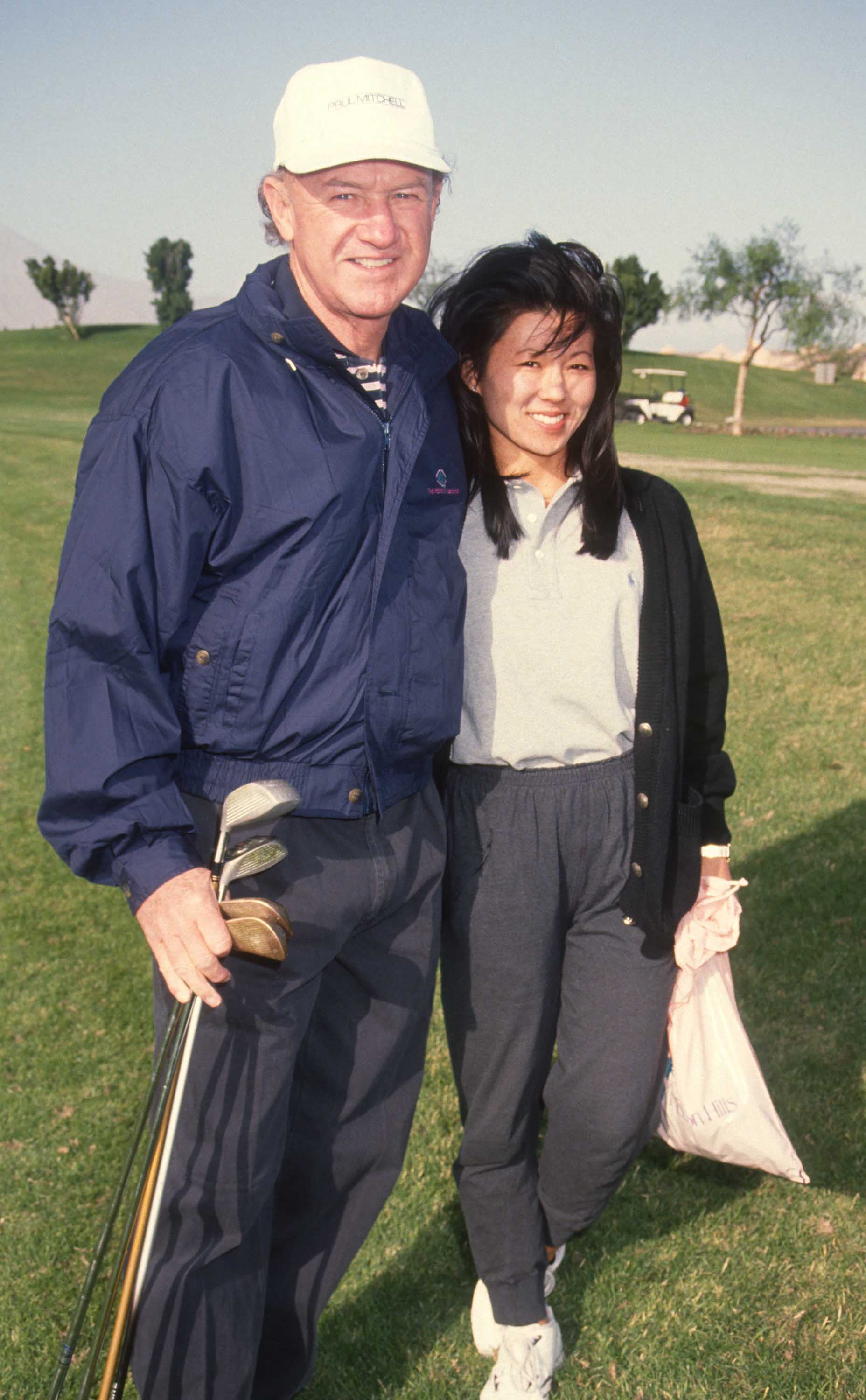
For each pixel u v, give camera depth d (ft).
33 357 239.50
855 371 251.60
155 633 5.43
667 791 6.88
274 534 5.41
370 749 5.86
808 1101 9.79
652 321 248.11
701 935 7.21
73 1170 9.63
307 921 5.88
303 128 5.47
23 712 23.47
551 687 6.77
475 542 6.79
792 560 31.89
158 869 5.25
